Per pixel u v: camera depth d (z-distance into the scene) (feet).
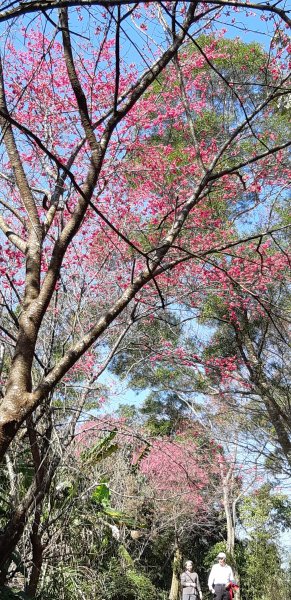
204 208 28.30
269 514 65.16
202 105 27.35
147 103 26.40
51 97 24.75
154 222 26.91
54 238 23.15
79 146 18.37
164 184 27.37
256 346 39.11
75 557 19.02
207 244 28.50
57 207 16.24
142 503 35.40
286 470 34.17
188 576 43.34
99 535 20.48
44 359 18.02
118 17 12.43
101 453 21.27
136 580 35.22
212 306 36.06
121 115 14.19
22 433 17.10
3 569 14.06
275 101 22.45
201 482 52.34
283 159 29.22
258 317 36.76
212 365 36.73
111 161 24.99
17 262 22.17
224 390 38.75
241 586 61.82
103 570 22.39
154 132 28.22
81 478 18.07
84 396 19.58
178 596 50.57
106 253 26.40
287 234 34.63
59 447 15.60
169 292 27.71
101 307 25.99
